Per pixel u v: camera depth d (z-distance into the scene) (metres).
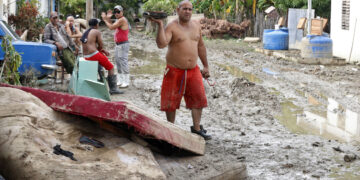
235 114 8.29
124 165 3.89
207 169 4.69
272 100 9.55
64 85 10.42
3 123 3.91
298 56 17.30
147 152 4.30
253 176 5.02
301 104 9.30
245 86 10.71
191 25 5.88
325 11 25.80
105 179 3.59
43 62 9.66
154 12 5.35
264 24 28.12
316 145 6.29
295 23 21.55
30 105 4.24
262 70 14.58
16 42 9.49
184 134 4.93
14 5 17.11
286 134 6.93
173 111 6.05
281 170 5.25
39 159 3.60
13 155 3.60
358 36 16.30
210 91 10.59
